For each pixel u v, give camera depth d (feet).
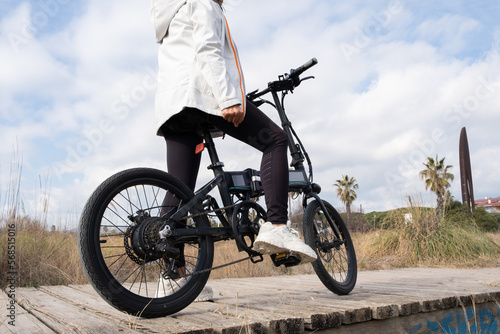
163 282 6.57
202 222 6.70
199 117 6.64
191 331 4.97
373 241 26.40
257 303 7.57
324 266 8.84
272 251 6.82
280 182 6.91
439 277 14.01
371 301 7.68
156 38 7.07
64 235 15.11
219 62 6.32
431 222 25.86
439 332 8.05
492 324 9.20
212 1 6.70
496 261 23.34
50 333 5.05
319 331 6.27
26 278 12.28
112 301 5.45
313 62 8.86
